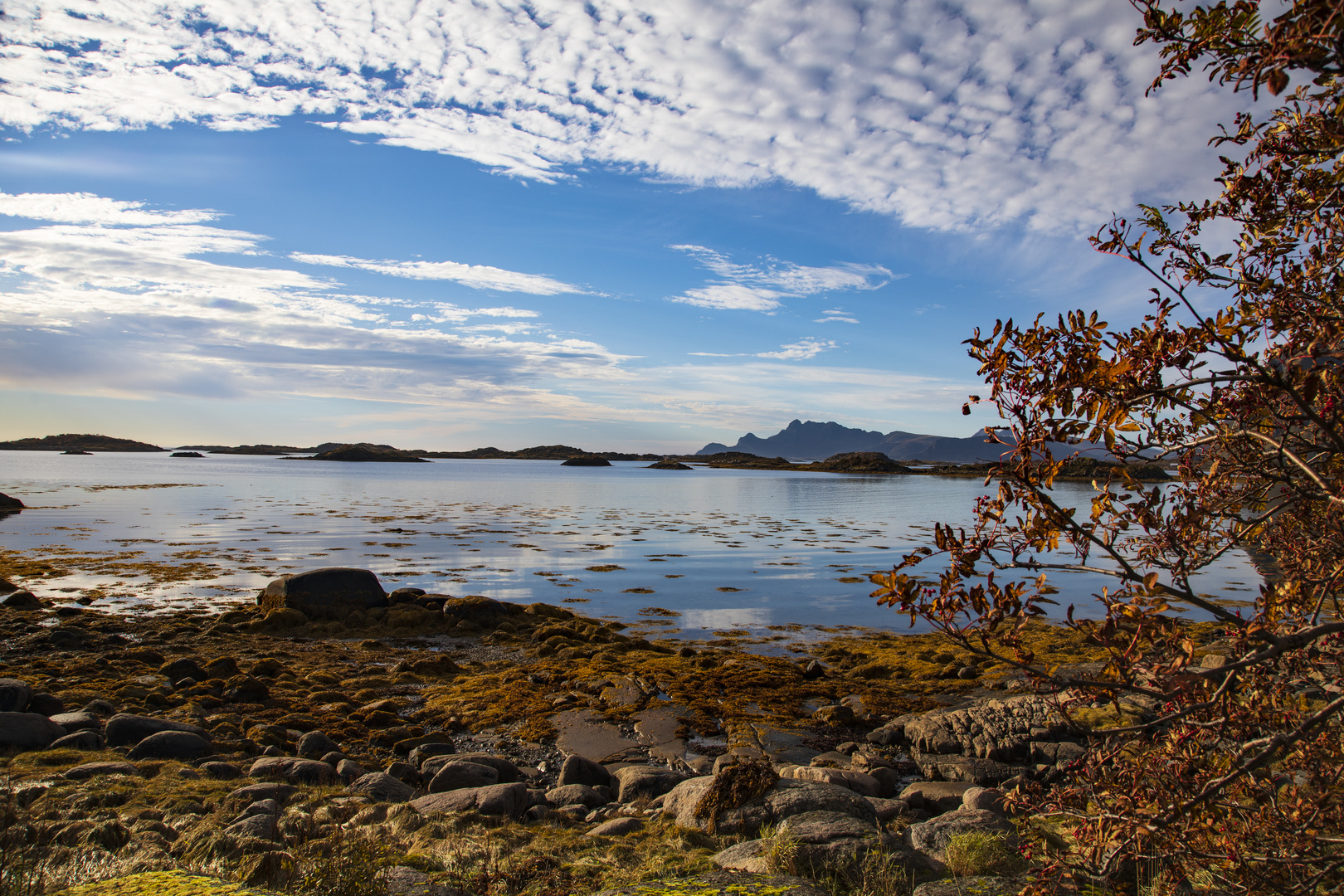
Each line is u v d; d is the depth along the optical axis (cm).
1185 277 400
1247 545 394
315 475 19100
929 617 343
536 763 1508
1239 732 324
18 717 1270
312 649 2505
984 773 1327
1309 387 306
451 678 2169
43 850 666
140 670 2050
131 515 7131
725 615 3180
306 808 993
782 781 1056
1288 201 360
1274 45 251
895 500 11525
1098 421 333
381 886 670
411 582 3928
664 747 1605
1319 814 327
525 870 771
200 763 1224
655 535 6303
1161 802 323
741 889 514
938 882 680
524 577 4106
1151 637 304
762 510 9281
